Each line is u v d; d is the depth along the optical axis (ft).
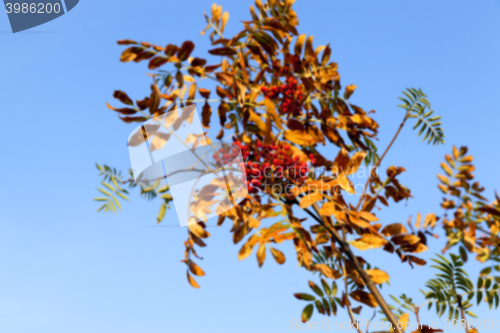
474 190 3.54
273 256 3.23
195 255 3.46
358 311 3.30
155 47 3.31
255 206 3.36
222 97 3.48
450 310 3.52
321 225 3.44
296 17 3.48
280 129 3.31
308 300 3.34
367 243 3.26
